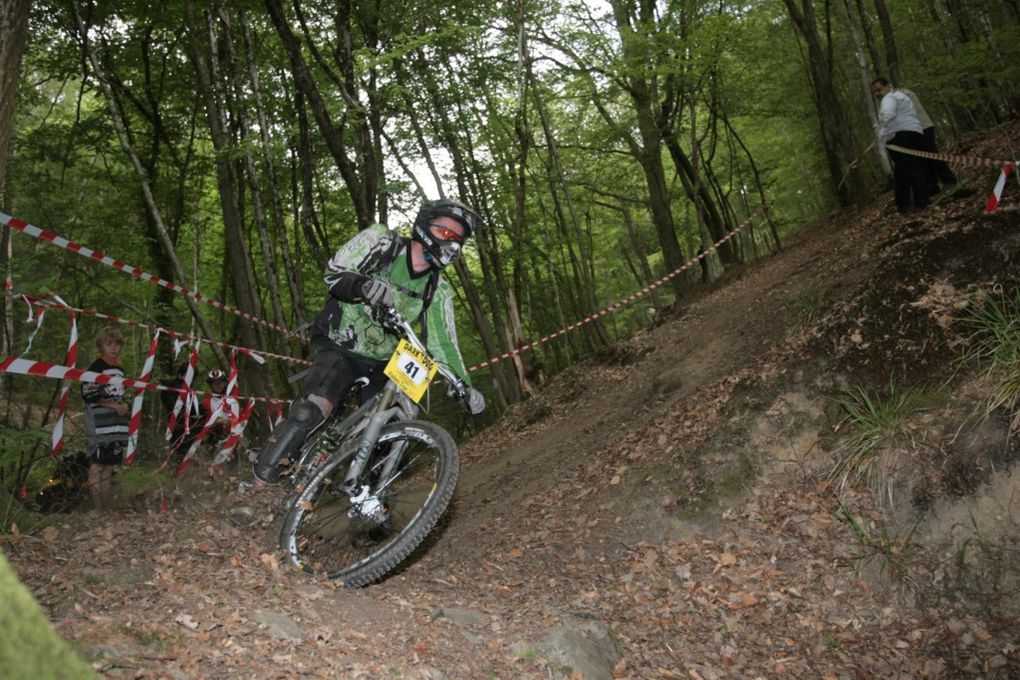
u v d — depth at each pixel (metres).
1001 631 3.70
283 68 11.76
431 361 3.59
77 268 10.22
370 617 3.09
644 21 13.35
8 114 3.31
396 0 10.62
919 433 4.58
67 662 1.04
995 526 4.09
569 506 5.58
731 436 5.27
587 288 12.47
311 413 3.54
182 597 2.71
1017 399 4.37
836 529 4.45
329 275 3.48
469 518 6.64
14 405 6.12
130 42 11.94
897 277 5.53
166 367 9.23
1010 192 5.94
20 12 3.31
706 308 11.54
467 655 3.02
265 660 2.36
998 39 9.56
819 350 5.43
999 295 4.96
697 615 4.08
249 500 4.52
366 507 3.50
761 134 20.11
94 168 11.34
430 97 11.34
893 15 13.79
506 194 13.27
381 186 9.85
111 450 5.08
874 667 3.68
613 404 9.03
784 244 16.27
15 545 3.31
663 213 15.65
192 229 14.42
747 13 13.02
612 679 3.38
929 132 7.71
